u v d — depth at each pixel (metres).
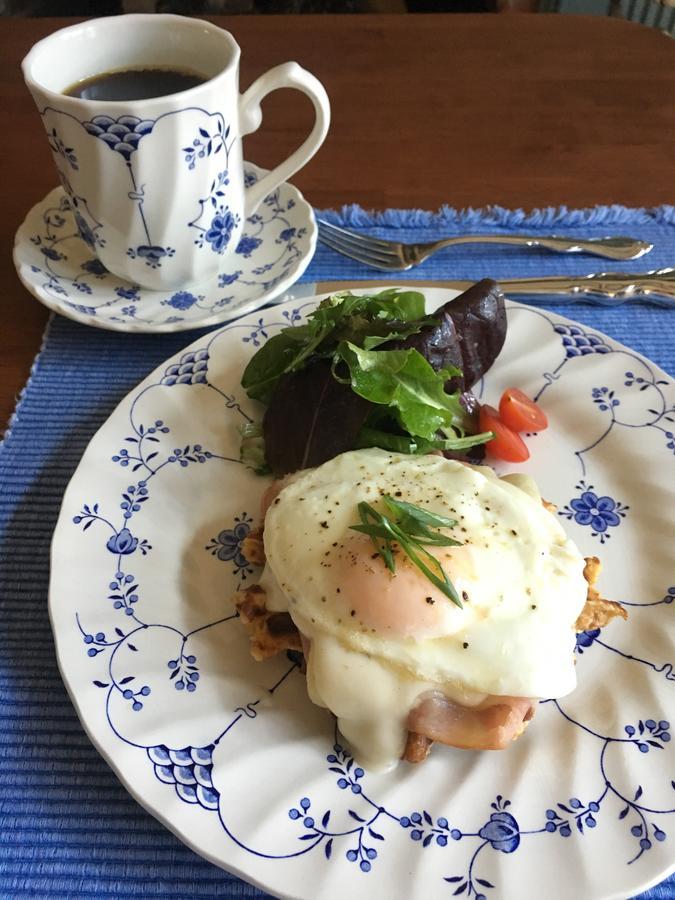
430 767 0.22
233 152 0.35
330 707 0.22
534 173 0.46
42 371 0.35
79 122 0.31
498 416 0.32
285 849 0.19
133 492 0.29
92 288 0.37
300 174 0.46
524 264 0.41
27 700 0.23
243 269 0.39
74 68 0.35
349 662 0.22
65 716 0.23
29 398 0.34
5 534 0.28
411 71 0.53
